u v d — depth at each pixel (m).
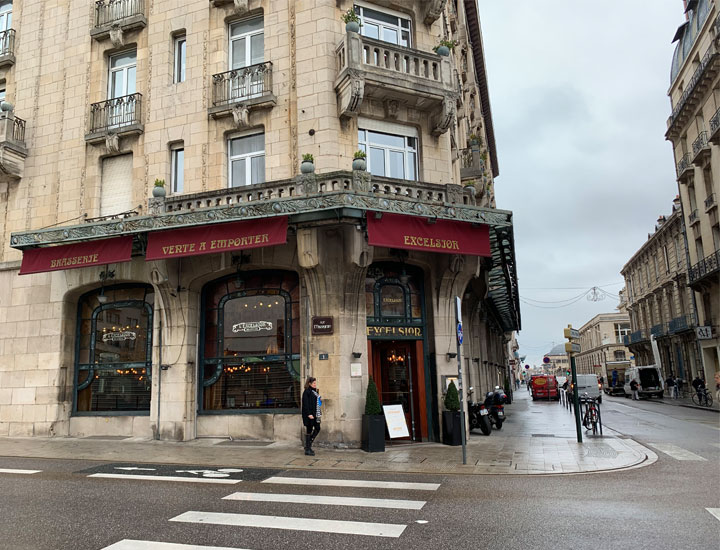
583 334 98.56
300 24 14.49
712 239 31.45
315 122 13.84
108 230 13.15
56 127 16.77
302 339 13.20
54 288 15.73
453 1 24.17
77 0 17.44
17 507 6.86
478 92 31.95
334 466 9.97
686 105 33.44
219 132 14.83
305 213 11.86
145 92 15.92
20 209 16.67
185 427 13.59
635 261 54.25
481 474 9.12
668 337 42.91
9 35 18.12
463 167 19.27
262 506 6.87
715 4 29.62
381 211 11.75
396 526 5.93
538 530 5.72
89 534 5.68
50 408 15.10
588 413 15.91
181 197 13.34
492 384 30.42
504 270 17.41
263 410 13.47
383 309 13.88
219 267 13.84
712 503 6.88
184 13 15.88
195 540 5.47
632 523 5.95
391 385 14.06
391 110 14.30
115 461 10.69
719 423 18.84
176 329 14.07
